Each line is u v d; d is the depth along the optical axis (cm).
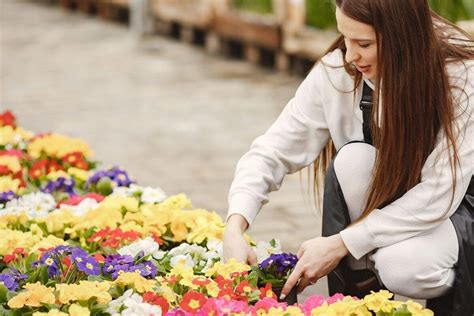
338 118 309
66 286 271
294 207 533
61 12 1403
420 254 284
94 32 1204
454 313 291
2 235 327
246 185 311
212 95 838
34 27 1252
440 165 285
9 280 284
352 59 283
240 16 988
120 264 298
